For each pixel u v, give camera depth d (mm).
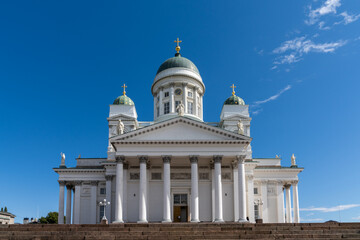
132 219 64062
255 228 44219
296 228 43969
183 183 66188
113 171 74375
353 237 39750
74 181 78875
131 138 60844
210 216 63938
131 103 84125
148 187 65375
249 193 70250
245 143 61000
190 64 85000
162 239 38969
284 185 83312
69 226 45156
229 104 84250
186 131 61438
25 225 44406
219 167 60031
